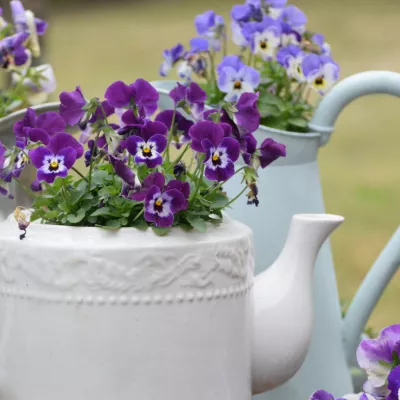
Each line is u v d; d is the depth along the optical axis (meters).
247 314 1.18
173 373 1.14
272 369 1.20
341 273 3.00
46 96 1.36
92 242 1.13
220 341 1.15
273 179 1.30
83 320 1.13
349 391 1.32
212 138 1.15
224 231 1.17
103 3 7.03
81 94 1.18
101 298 1.13
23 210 1.20
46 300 1.13
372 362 1.18
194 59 1.38
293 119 1.34
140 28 6.55
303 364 1.30
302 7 7.31
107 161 1.20
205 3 7.35
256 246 1.29
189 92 1.18
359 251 3.23
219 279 1.15
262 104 1.34
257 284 1.21
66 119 1.17
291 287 1.21
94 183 1.17
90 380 1.13
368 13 6.89
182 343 1.14
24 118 1.17
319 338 1.31
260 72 1.38
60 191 1.17
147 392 1.13
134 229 1.14
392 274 1.31
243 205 1.30
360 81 1.32
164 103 1.30
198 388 1.15
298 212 1.30
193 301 1.14
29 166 1.26
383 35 6.05
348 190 3.92
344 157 4.40
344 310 1.45
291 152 1.31
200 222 1.15
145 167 1.16
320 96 1.36
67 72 5.21
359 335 1.32
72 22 6.72
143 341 1.13
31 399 1.14
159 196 1.13
